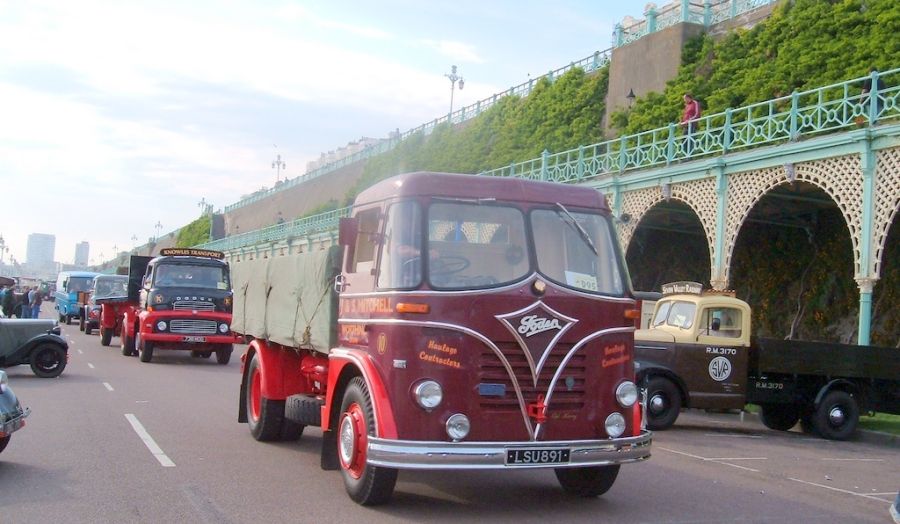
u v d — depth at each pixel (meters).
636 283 30.23
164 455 10.23
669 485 9.66
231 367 23.52
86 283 46.91
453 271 7.51
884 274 22.58
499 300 7.46
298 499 8.16
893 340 22.17
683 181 22.00
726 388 15.35
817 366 15.52
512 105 42.59
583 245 8.02
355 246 8.62
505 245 7.73
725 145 21.05
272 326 10.88
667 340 15.23
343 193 64.38
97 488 8.43
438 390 7.26
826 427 15.55
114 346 30.33
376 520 7.41
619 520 7.75
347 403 8.17
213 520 7.31
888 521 8.33
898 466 12.42
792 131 19.27
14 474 8.98
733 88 27.56
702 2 34.53
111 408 14.18
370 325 7.80
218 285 24.22
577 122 36.34
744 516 8.16
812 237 24.86
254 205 88.69
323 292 9.10
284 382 11.21
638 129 31.36
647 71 33.28
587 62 38.31
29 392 16.08
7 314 34.88
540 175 29.11
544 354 7.52
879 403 16.03
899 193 16.59
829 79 23.69
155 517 7.37
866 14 23.89
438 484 9.18
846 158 17.70
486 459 7.14
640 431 7.95
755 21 29.80
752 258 27.02
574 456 7.41
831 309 24.03
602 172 25.72
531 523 7.54
